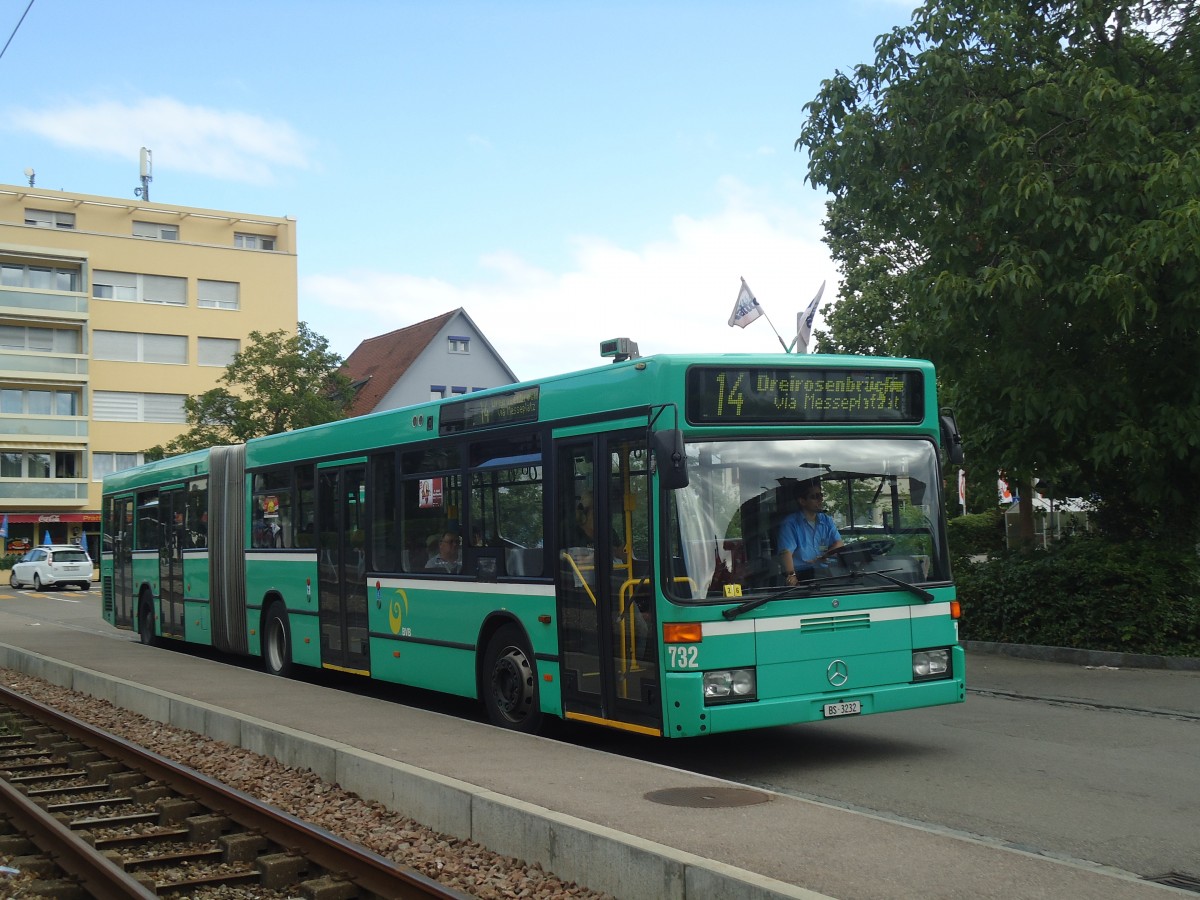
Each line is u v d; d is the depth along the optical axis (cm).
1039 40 1608
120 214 5997
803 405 919
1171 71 1563
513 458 1068
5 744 1216
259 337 4238
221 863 743
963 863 579
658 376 885
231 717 1096
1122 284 1341
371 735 995
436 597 1184
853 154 1609
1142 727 1070
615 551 923
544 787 765
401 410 1273
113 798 917
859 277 3042
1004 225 1518
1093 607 1513
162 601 2014
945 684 939
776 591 880
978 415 1628
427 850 707
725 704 853
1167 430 1453
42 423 5550
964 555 1788
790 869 574
